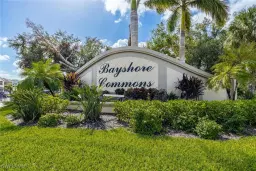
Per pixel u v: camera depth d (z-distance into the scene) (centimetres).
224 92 1094
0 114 938
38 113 751
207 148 434
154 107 631
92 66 1365
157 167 351
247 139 504
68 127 646
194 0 1362
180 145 457
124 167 353
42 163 371
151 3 1405
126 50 1236
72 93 1116
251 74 954
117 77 1259
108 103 859
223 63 942
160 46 2272
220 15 1302
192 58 1948
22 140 501
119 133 566
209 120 561
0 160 383
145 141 488
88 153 414
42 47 2278
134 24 1302
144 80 1187
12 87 1182
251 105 652
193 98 1043
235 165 353
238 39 1609
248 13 1612
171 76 1134
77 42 2533
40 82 1099
